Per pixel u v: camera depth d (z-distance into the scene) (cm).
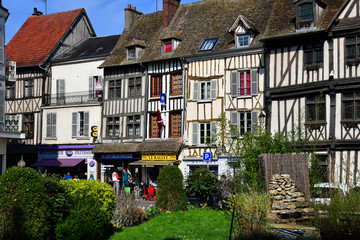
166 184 1466
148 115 2572
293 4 2072
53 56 3022
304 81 1903
